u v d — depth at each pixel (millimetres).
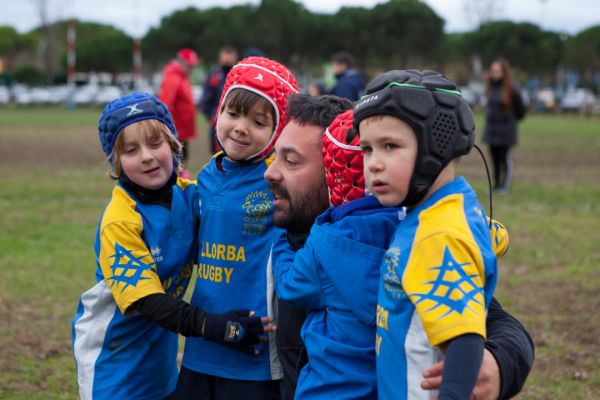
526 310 5152
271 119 2529
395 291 1709
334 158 2020
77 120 31859
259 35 57719
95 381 2562
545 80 64188
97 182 11641
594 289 5613
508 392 1680
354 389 1889
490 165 14906
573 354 4340
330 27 58156
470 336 1553
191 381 2633
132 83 52594
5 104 51531
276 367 2523
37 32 90938
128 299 2396
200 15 60906
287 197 2236
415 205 1758
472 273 1610
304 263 2004
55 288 5652
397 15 57875
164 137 2535
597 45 57969
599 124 31719
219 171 2646
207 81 11234
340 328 1927
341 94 11258
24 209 9055
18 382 4004
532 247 7000
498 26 57375
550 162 15484
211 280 2576
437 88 1687
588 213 8859
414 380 1670
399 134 1661
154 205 2578
